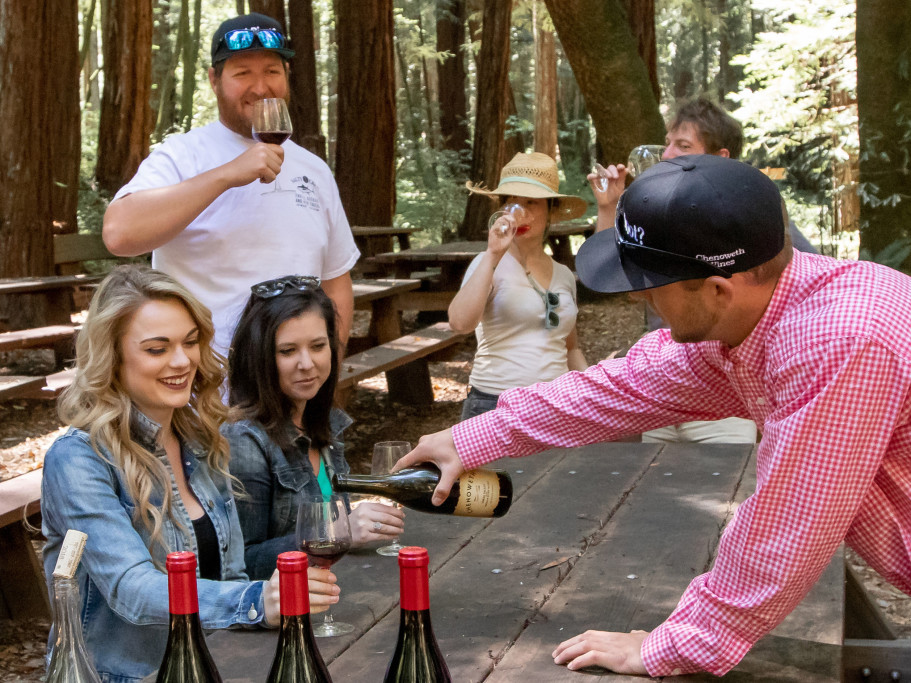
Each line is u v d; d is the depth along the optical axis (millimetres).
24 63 9211
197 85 26297
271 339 2688
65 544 1444
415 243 21000
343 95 13031
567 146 27234
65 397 2215
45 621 4098
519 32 30844
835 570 2254
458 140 22922
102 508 2102
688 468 3191
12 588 4086
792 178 17094
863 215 5023
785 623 1955
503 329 4176
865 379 1493
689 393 1960
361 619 1995
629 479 3068
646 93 7805
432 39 27562
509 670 1752
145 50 13258
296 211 3383
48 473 2150
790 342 1565
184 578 1399
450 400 8062
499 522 2666
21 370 8617
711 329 1650
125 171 13422
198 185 3037
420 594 1406
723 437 4102
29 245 9305
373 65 12953
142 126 13422
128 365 2209
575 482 3047
